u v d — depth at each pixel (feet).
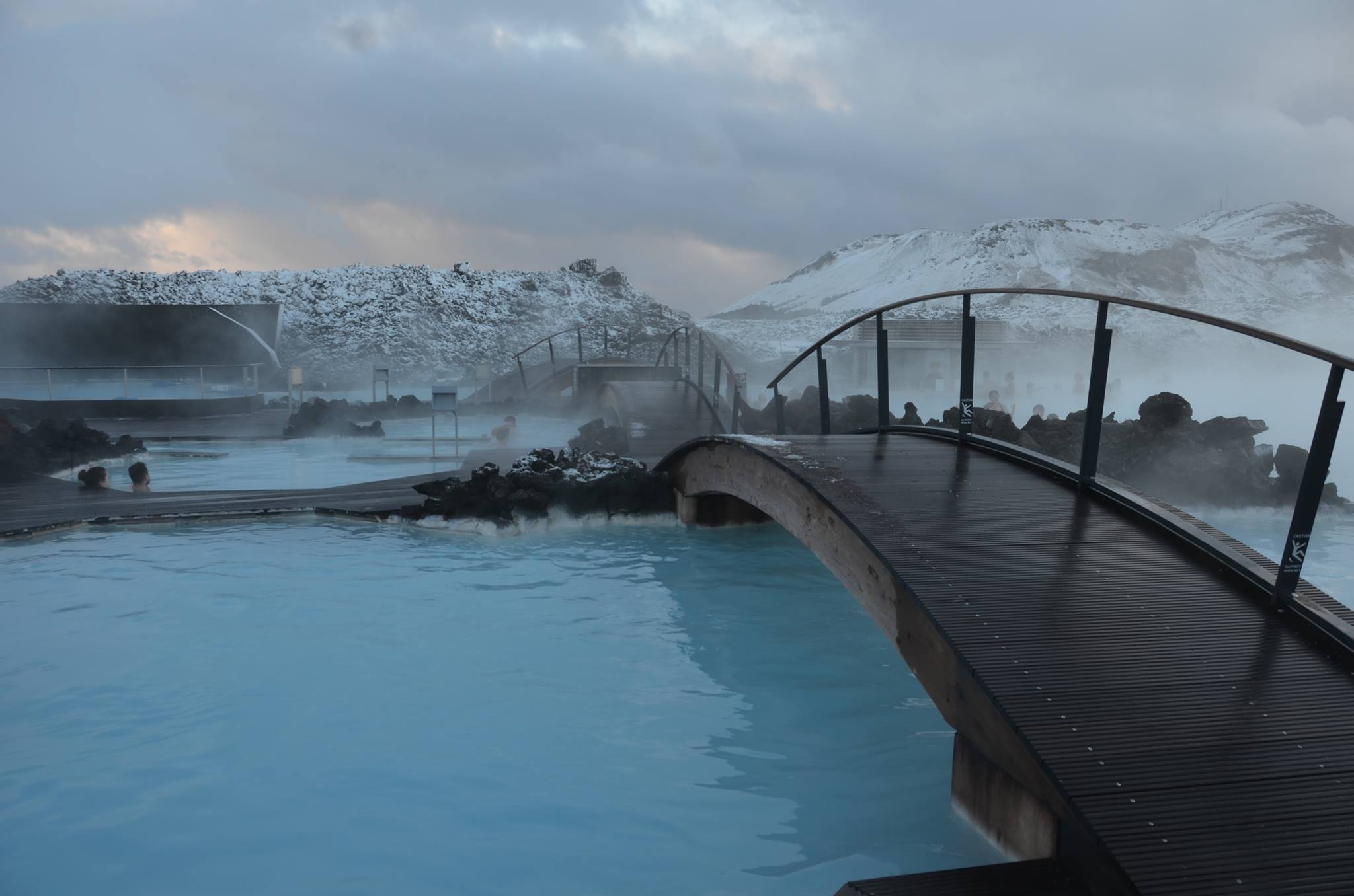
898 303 25.72
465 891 11.51
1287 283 597.11
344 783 14.44
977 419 38.42
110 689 18.12
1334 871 8.13
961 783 12.79
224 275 189.98
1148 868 8.14
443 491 34.04
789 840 12.77
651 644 21.56
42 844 12.56
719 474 29.25
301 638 21.33
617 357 102.42
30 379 120.88
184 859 12.21
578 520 34.01
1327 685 11.18
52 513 33.24
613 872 11.96
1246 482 35.14
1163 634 12.44
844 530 18.21
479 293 192.95
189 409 82.07
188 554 28.84
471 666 19.83
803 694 18.62
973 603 13.37
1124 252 571.28
